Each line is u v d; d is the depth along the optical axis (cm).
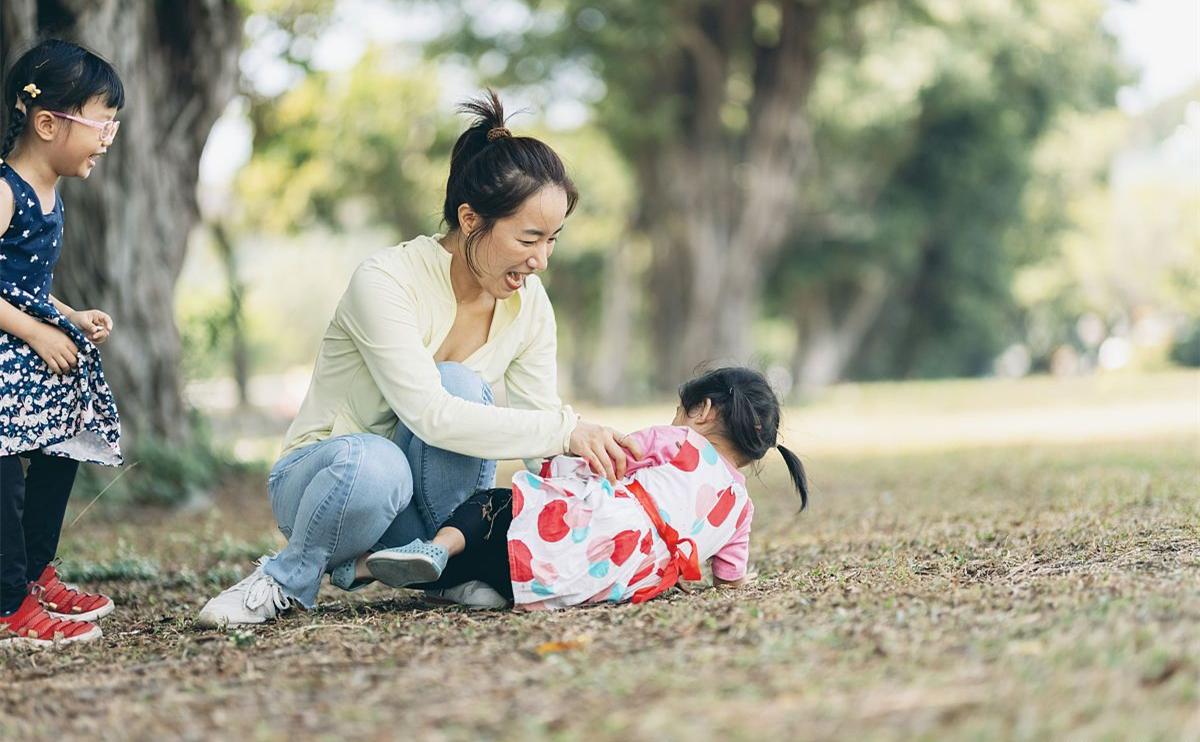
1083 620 322
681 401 456
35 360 405
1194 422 1421
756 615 361
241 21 988
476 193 405
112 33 873
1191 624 308
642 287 3978
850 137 3139
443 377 427
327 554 418
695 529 427
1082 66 3203
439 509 441
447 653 343
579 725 264
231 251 1585
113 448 427
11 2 754
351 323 422
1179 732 238
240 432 2289
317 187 2820
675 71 2756
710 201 2827
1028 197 3638
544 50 2469
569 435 414
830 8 2573
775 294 3709
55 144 407
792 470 457
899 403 2452
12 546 401
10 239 401
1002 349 4834
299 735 275
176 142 963
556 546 412
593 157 3083
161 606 494
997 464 1024
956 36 2838
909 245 3431
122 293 927
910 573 445
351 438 415
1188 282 4394
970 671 283
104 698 323
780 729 252
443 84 2827
